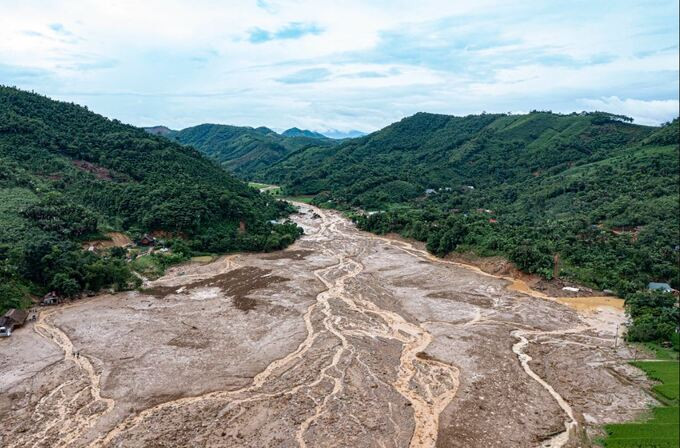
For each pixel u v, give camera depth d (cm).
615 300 7831
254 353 5334
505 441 3888
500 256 9662
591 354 5666
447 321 6688
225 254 10581
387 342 5794
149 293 7581
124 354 5278
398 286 8406
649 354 5672
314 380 4697
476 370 5122
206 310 6756
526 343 5972
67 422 4003
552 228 11044
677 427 4000
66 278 7150
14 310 6194
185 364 5038
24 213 8581
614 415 4341
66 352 5347
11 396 4416
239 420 4006
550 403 4512
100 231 9394
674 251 8988
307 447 3672
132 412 4141
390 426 3984
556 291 8262
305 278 8612
